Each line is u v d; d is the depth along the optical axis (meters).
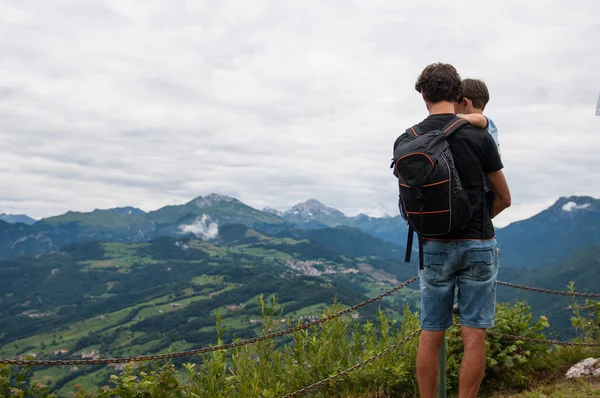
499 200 3.74
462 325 3.63
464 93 4.38
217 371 5.25
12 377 3.97
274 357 5.98
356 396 5.83
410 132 3.64
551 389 5.44
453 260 3.49
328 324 6.37
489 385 6.11
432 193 3.27
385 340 6.27
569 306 7.12
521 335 6.39
